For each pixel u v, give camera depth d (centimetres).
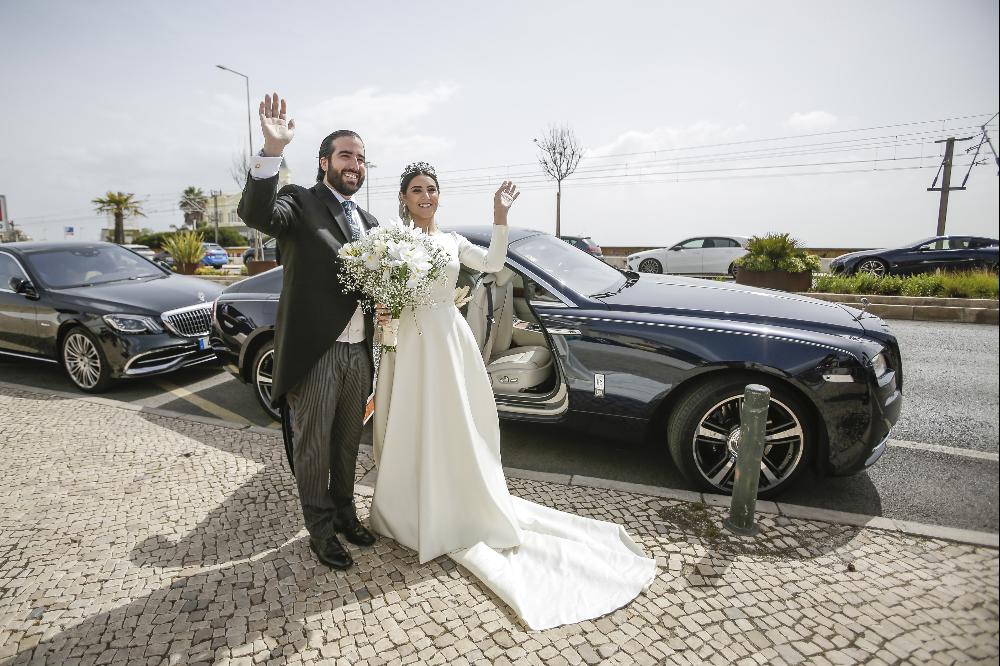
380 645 198
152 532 272
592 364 326
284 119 210
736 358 292
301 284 233
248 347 434
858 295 984
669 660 190
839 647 194
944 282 1006
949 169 2128
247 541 264
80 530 274
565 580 231
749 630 204
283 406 272
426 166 263
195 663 190
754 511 267
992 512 148
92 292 553
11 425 417
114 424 419
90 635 204
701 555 250
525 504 286
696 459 309
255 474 335
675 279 420
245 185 211
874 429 282
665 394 310
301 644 199
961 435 393
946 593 179
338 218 243
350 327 247
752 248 1153
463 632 204
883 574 233
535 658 192
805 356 284
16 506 297
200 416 455
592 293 361
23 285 559
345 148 240
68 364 545
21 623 210
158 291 571
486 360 366
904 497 308
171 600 222
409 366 254
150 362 530
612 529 262
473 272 341
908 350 661
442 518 252
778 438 298
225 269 2312
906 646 192
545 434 406
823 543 257
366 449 381
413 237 235
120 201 4600
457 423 251
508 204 268
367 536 263
